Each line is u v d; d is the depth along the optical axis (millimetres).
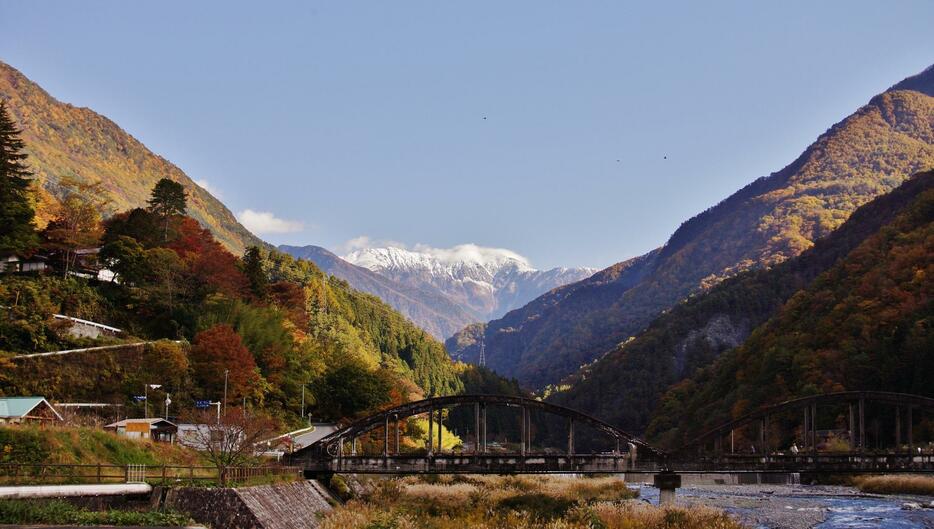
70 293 126312
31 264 134625
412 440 153250
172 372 112688
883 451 104812
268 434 97938
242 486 58000
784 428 171750
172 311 135000
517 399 90562
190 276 144375
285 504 62531
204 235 169875
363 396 145625
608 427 91562
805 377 175625
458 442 181250
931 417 153375
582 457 89812
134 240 142250
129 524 49531
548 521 69375
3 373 99438
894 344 171250
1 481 52406
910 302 179375
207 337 120688
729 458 93875
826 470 95375
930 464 95125
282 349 139000
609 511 72250
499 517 71062
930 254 194500
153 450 71625
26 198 132625
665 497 91188
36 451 59125
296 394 136500
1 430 59062
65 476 55312
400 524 63312
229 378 117812
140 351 114625
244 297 152625
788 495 110812
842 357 175375
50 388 101375
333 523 62312
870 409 162625
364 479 100500
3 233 125688
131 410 103688
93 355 109312
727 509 90875
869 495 110375
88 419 92250
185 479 58469
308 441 117062
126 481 56000
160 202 166875
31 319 110562
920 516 84625
